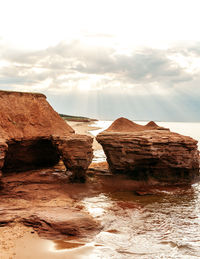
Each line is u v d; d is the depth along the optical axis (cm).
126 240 1298
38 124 2725
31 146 2630
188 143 2567
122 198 2045
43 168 2766
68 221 1395
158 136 2547
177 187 2431
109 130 3036
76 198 1994
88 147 2434
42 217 1430
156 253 1173
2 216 1434
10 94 2722
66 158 2423
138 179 2608
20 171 2581
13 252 1101
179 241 1298
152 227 1466
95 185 2395
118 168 2634
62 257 1099
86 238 1302
